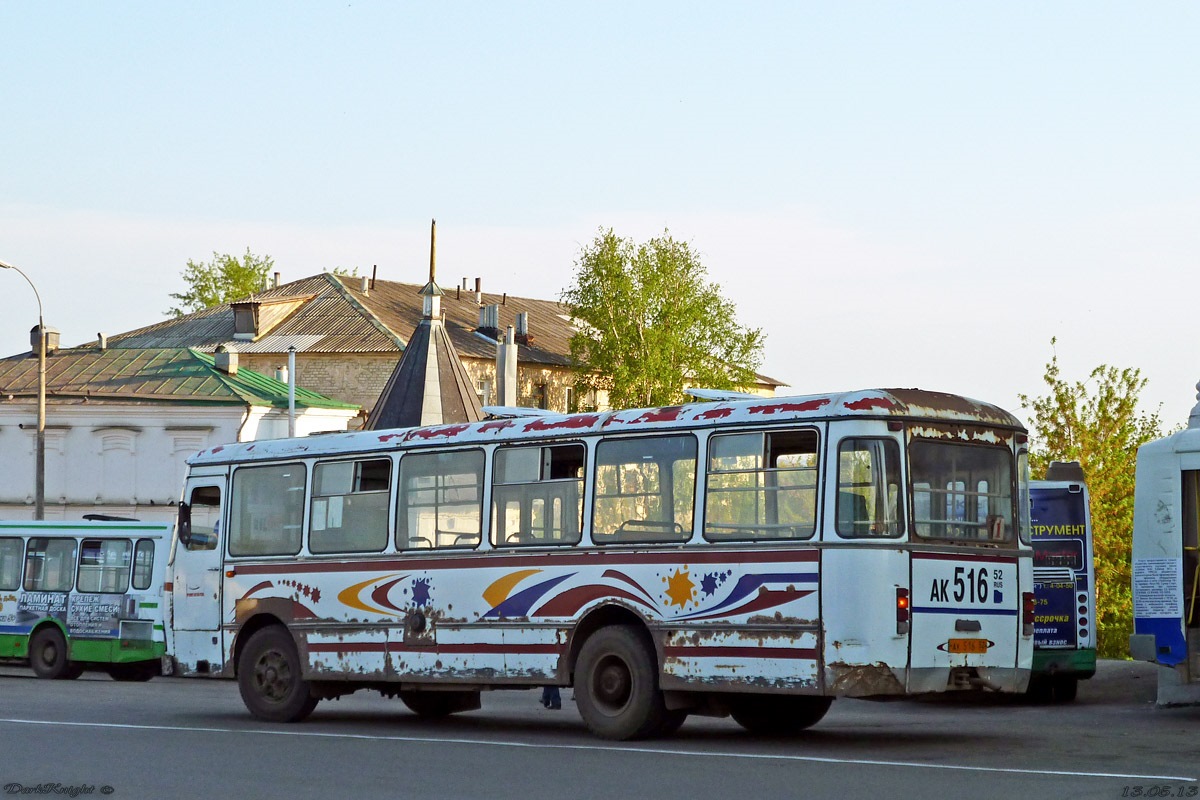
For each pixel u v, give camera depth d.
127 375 66.69
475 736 17.45
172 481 63.53
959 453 16.06
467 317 99.00
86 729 18.08
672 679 16.28
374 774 13.71
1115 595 51.59
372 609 19.02
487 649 17.95
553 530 17.58
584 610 17.11
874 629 15.17
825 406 15.64
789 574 15.57
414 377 60.59
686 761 14.48
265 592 20.11
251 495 20.55
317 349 85.00
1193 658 19.55
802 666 15.40
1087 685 26.80
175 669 21.00
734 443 16.20
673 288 86.75
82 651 32.88
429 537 18.66
